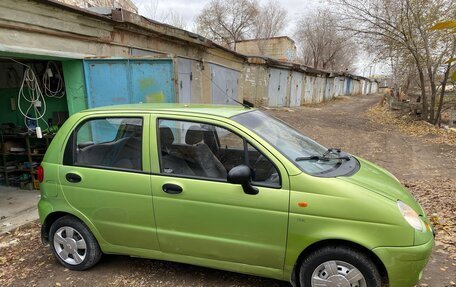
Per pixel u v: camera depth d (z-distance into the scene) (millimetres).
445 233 4305
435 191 6031
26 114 7094
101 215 3355
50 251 4121
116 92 6715
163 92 6801
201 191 2969
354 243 2652
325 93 34969
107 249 3455
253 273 2984
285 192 2770
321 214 2676
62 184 3471
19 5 5230
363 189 2730
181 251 3152
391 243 2562
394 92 28281
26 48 5383
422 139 12203
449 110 16500
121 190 3232
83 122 3518
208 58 12375
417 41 14633
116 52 7547
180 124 3223
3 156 7027
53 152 3578
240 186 2875
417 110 17328
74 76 6645
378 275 2633
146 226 3207
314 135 12898
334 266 2717
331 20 16656
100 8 7203
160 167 3154
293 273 2867
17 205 5996
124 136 3371
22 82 6648
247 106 3854
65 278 3471
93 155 3455
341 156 3543
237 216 2881
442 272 3436
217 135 3148
